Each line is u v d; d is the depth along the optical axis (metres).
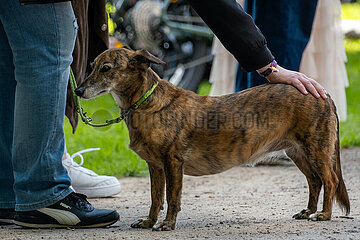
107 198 7.52
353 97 17.94
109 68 5.55
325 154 5.77
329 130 5.79
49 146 5.28
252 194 7.61
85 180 7.46
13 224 5.79
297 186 8.16
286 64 9.05
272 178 8.96
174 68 15.59
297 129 5.76
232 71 10.90
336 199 5.98
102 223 5.56
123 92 5.60
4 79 5.58
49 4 5.03
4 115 5.64
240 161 5.82
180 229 5.46
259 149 5.81
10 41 5.11
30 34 5.05
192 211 6.46
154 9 14.55
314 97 5.78
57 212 5.42
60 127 5.31
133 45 14.67
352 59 25.62
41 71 5.11
